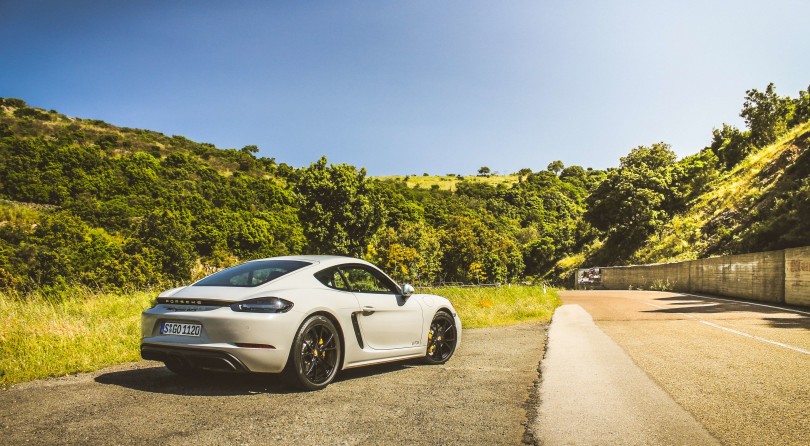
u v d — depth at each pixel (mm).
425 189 164250
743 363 6098
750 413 3930
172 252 56875
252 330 4258
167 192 91375
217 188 99938
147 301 10219
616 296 26703
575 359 6512
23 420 3547
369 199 47250
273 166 150375
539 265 91125
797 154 40219
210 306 4418
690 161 68125
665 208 61344
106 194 87125
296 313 4496
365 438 3256
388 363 6293
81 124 146625
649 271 41531
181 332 4480
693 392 4641
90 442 3076
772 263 18844
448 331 6582
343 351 4969
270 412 3814
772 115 56125
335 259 5492
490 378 5301
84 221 71438
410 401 4262
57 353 6082
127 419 3584
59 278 25625
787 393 4570
